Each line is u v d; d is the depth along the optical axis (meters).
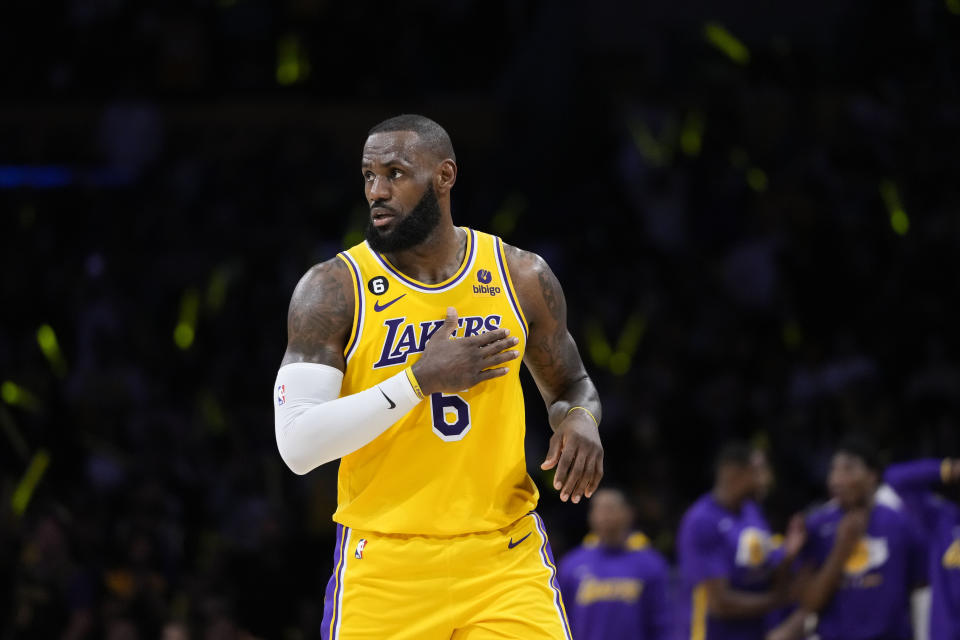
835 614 18.72
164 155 36.53
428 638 9.70
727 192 35.84
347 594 9.80
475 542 9.74
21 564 20.94
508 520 9.92
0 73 37.03
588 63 39.50
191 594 22.17
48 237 34.09
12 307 32.16
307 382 9.53
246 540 25.64
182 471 27.27
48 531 22.56
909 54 39.53
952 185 36.56
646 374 30.78
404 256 9.90
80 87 37.38
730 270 33.66
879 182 36.47
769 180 36.25
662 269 34.00
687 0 39.94
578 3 39.53
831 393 29.92
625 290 33.31
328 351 9.68
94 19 37.72
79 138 36.56
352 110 37.44
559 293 10.42
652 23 39.72
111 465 27.19
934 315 32.31
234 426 29.20
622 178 36.31
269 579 23.00
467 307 9.91
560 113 38.44
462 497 9.77
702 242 35.34
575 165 38.09
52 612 20.62
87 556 23.39
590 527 26.75
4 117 36.44
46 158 36.34
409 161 9.70
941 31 39.62
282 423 9.45
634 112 37.16
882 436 28.19
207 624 20.58
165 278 33.03
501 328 9.81
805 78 38.91
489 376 9.39
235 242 33.94
